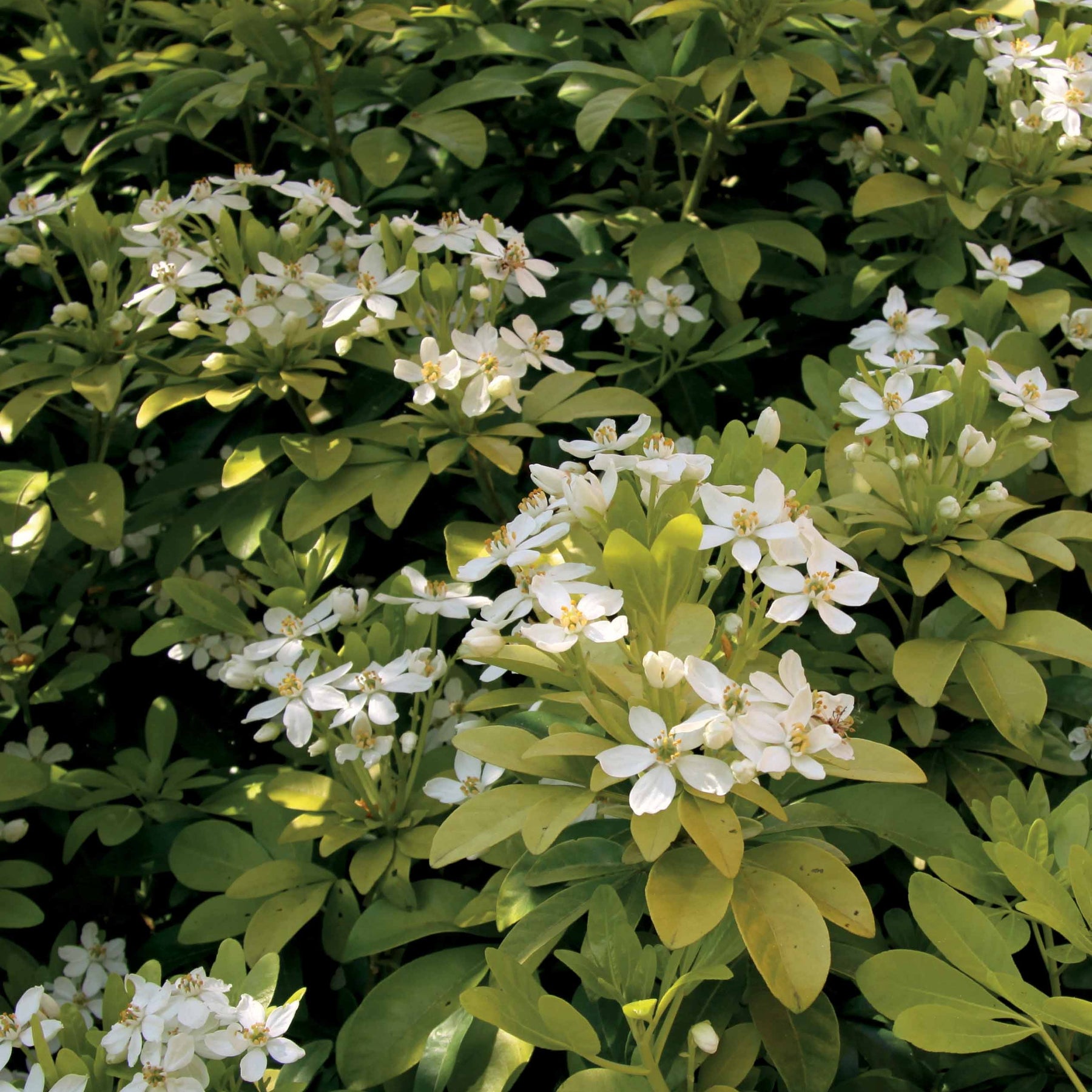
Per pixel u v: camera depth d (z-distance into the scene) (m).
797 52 0.62
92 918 0.62
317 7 0.64
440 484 0.63
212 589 0.56
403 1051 0.48
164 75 0.66
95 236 0.62
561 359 0.66
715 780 0.42
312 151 0.76
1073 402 0.57
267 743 0.65
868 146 0.65
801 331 0.68
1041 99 0.62
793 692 0.43
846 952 0.49
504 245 0.59
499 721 0.49
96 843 0.63
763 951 0.42
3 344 0.73
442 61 0.73
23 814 0.62
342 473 0.58
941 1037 0.41
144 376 0.65
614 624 0.43
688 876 0.43
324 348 0.61
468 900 0.51
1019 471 0.57
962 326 0.65
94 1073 0.44
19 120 0.72
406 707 0.57
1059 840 0.45
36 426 0.69
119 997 0.45
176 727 0.61
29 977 0.56
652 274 0.62
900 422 0.50
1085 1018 0.40
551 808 0.44
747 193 0.75
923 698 0.50
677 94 0.63
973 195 0.63
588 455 0.48
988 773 0.53
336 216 0.69
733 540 0.44
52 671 0.66
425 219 0.72
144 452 0.71
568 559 0.48
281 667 0.52
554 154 0.72
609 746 0.44
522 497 0.63
